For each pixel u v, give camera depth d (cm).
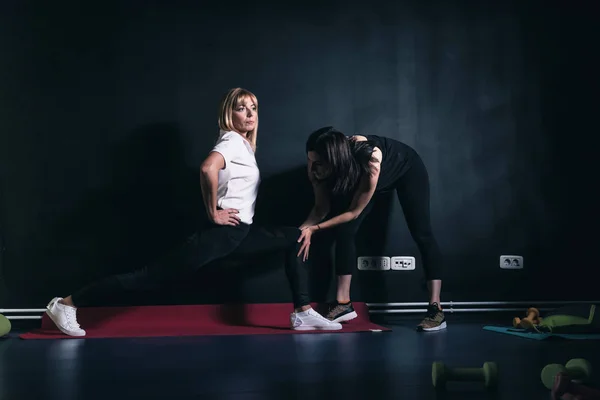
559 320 397
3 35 454
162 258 386
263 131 479
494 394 223
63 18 461
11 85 453
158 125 466
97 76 462
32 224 450
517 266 507
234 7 481
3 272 445
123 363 288
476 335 395
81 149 457
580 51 525
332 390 229
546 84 520
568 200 517
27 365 284
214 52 476
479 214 505
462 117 507
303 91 486
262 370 269
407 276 491
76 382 245
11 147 451
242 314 457
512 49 517
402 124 498
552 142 518
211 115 473
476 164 507
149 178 463
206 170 382
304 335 392
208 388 233
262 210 474
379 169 408
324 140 394
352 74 493
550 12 524
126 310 442
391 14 501
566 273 513
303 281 414
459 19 511
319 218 441
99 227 456
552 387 211
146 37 469
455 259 499
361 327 428
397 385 238
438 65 505
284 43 485
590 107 524
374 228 488
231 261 465
